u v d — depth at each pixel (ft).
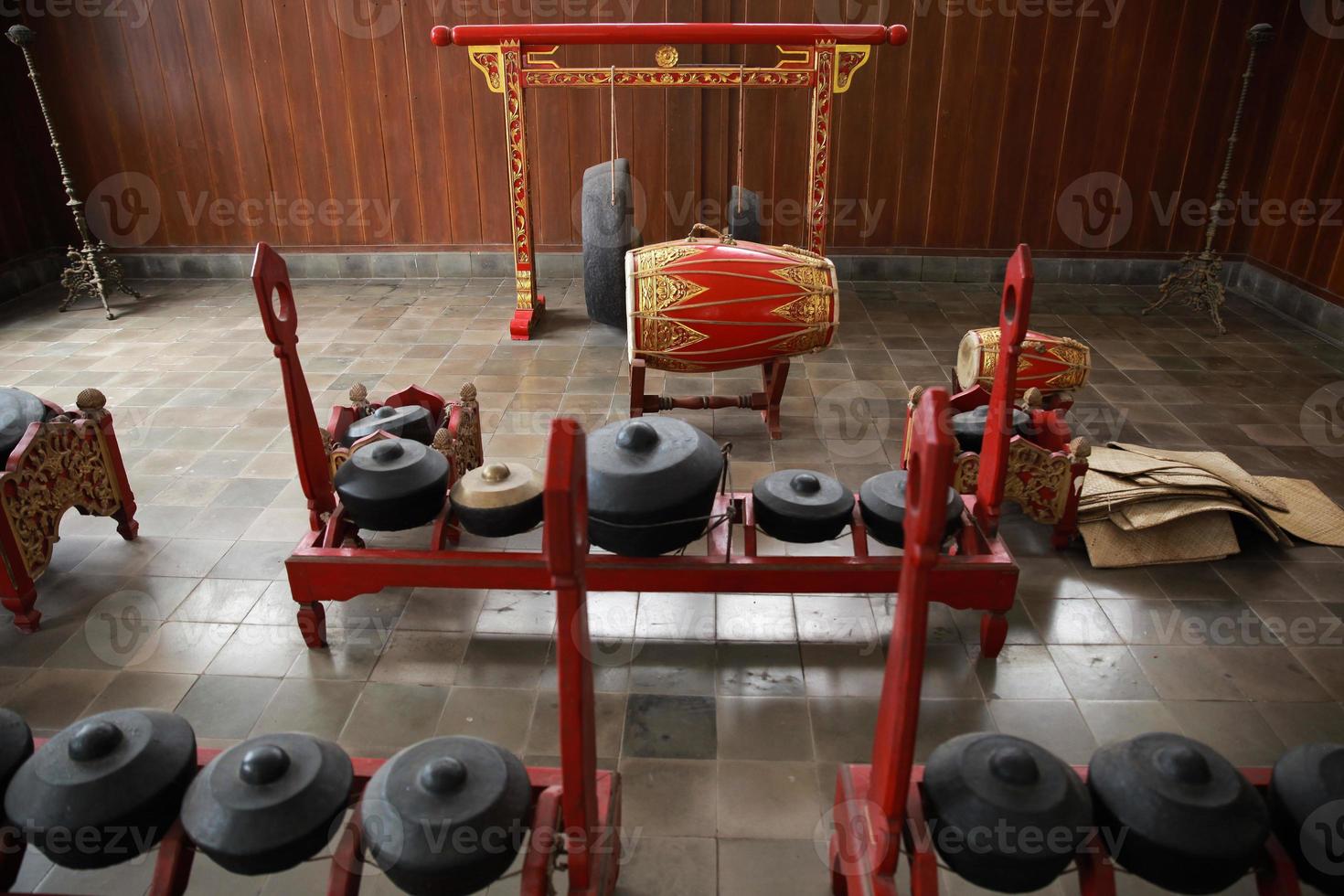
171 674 7.98
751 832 6.40
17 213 18.95
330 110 18.97
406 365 15.20
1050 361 12.53
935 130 18.76
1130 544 9.69
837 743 7.20
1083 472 9.35
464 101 18.80
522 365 15.19
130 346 16.19
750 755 7.07
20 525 8.32
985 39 17.98
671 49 14.67
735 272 11.72
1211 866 4.63
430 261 20.18
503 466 7.84
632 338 11.83
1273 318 17.66
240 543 10.02
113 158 19.35
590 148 19.04
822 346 12.16
